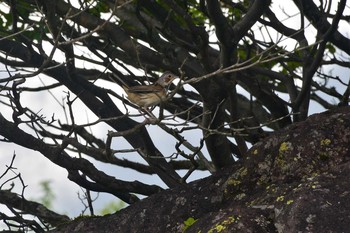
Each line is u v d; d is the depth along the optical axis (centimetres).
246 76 1625
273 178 1210
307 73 1591
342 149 1195
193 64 1605
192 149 1656
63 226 1335
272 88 1828
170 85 1585
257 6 1479
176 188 1302
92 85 1602
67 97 1359
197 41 1423
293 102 1645
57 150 1459
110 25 1605
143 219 1279
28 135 1461
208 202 1255
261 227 1042
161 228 1255
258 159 1236
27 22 1596
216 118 1484
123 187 1536
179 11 1428
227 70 1143
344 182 1056
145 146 1591
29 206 1655
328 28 1664
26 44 1566
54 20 1373
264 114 1820
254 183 1225
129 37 1606
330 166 1183
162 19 1623
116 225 1295
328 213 1018
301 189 1065
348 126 1213
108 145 1227
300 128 1232
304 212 1023
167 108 1741
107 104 1633
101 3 1764
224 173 1283
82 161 1505
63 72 1603
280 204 1062
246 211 1070
